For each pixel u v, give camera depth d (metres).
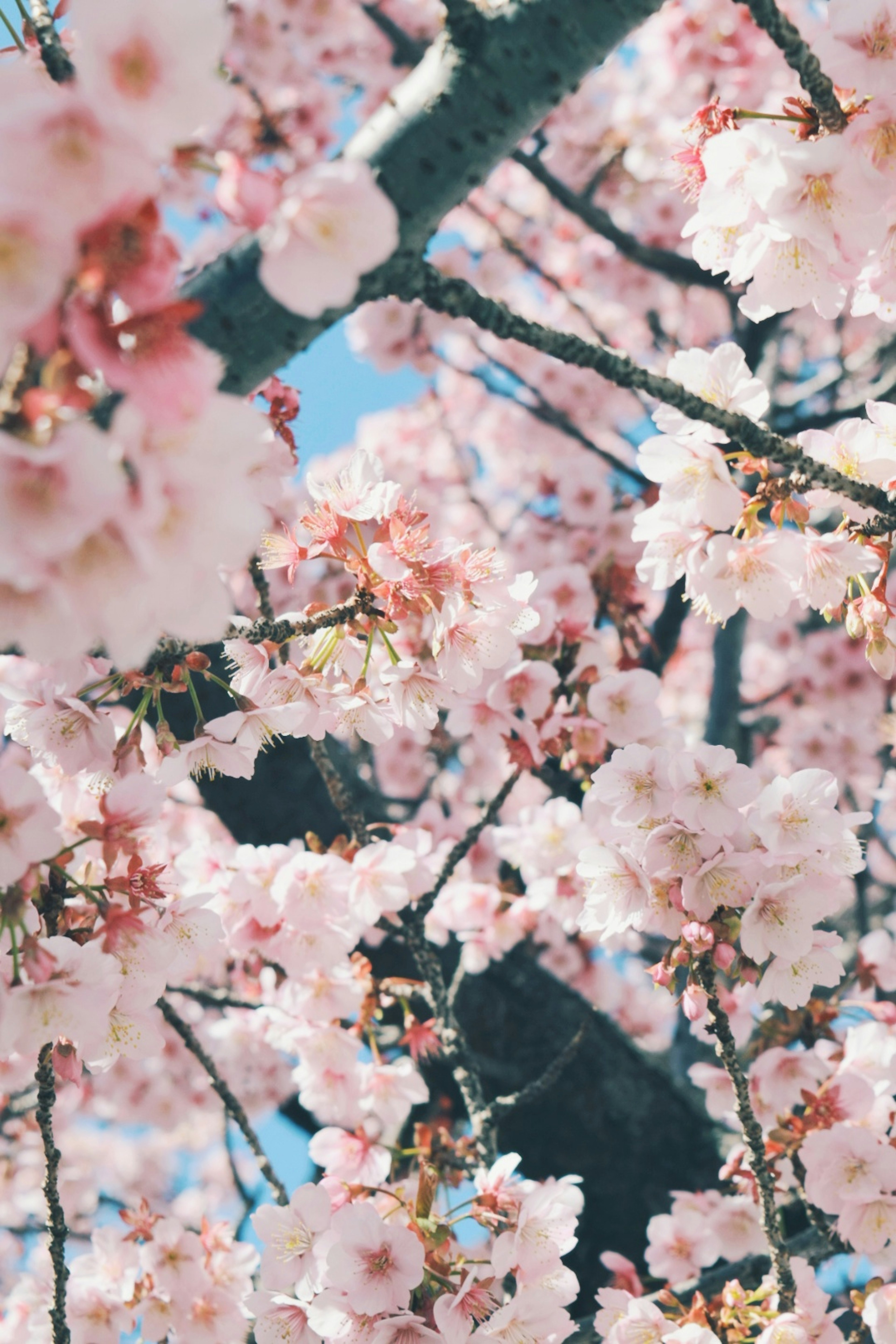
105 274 0.45
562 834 0.96
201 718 0.71
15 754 0.73
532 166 1.31
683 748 0.81
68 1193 1.58
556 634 0.91
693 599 0.73
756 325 1.42
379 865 0.82
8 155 0.43
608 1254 0.84
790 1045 0.86
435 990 0.86
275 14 1.58
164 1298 0.81
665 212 1.69
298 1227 0.74
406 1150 0.84
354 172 0.50
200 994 0.95
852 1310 0.81
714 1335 0.73
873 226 0.65
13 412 0.47
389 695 0.74
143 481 0.45
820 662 1.48
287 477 0.77
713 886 0.70
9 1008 0.62
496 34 0.63
